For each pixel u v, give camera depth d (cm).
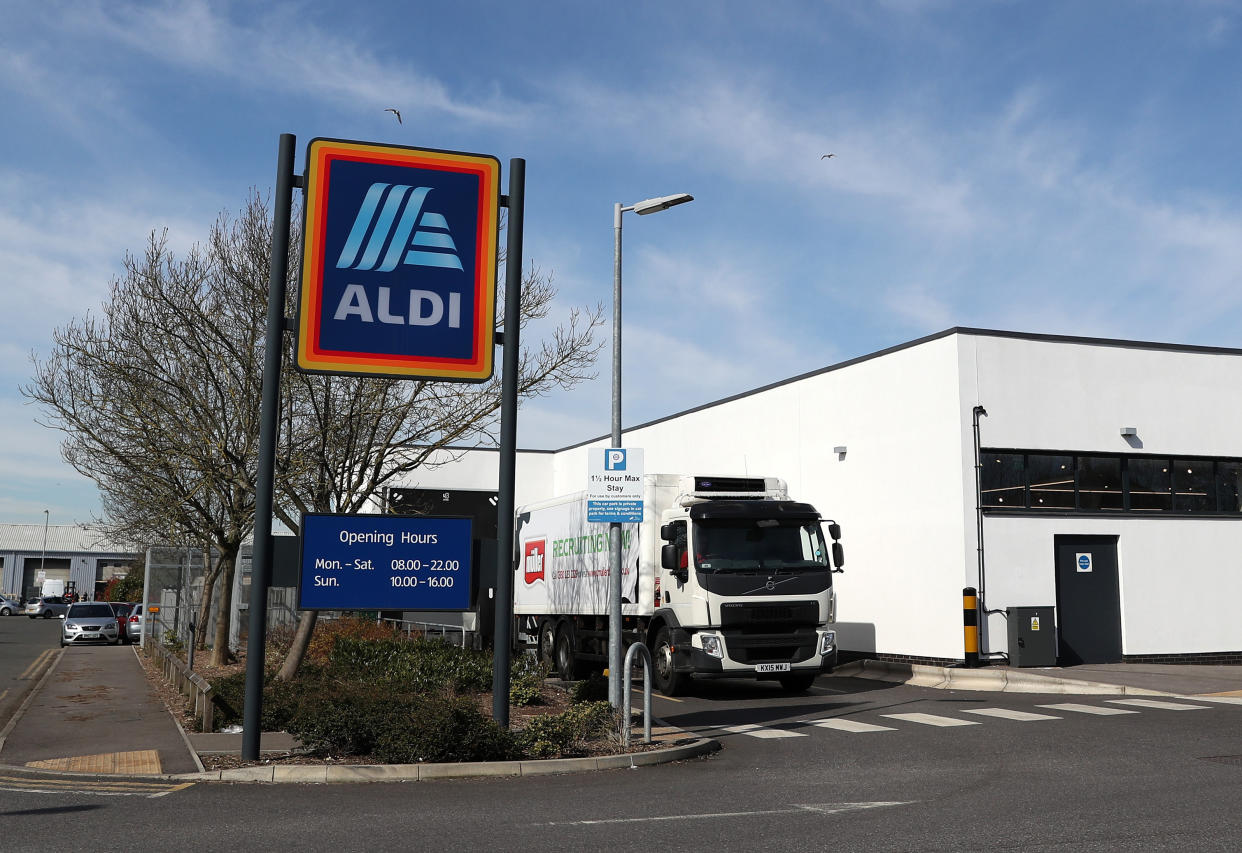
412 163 1204
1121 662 2080
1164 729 1248
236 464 1727
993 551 2020
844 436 2359
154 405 1727
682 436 3091
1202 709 1447
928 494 2094
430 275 1195
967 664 1964
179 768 1000
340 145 1182
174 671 1825
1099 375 2141
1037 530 2058
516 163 1234
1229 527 2198
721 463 2869
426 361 1184
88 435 1823
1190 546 2164
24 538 9288
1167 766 992
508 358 1208
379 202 1189
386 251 1184
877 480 2242
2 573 9025
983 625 1992
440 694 1523
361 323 1166
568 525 2127
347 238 1173
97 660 2759
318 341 1150
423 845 678
